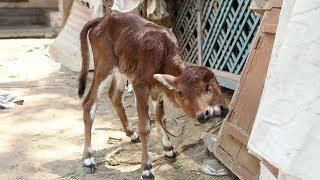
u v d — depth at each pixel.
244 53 2.95
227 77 3.02
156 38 2.01
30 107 3.05
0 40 5.81
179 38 3.73
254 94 2.04
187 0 3.59
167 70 1.96
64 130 2.68
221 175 2.15
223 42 3.12
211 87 1.73
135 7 3.26
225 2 3.10
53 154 2.37
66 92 3.41
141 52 2.02
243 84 2.14
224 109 1.71
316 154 1.26
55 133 2.63
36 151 2.39
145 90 2.04
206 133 2.47
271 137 1.35
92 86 2.26
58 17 6.30
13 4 6.91
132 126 2.70
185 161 2.30
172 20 3.79
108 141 2.52
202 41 3.38
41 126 2.73
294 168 1.28
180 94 1.79
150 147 2.46
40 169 2.20
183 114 2.88
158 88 1.99
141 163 2.17
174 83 1.81
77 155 2.36
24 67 4.16
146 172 2.09
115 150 2.38
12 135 2.59
